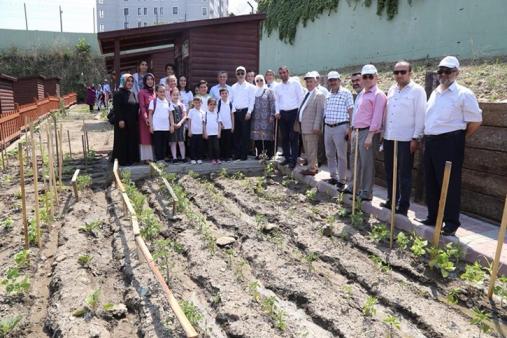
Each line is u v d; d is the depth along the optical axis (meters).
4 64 38.91
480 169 6.16
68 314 3.95
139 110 9.05
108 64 22.17
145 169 8.84
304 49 21.58
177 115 9.23
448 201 5.38
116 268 4.98
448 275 4.70
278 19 23.69
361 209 6.66
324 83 9.93
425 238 5.55
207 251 5.35
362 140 6.55
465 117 5.21
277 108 8.88
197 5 74.19
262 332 3.74
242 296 4.32
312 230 6.08
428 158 5.50
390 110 5.99
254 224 6.41
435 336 3.78
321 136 9.38
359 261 5.11
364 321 3.96
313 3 20.42
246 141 9.63
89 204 7.17
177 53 13.79
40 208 6.91
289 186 8.29
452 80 5.24
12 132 13.44
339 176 7.49
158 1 73.94
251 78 10.42
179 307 3.73
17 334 3.81
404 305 4.18
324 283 4.65
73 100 35.88
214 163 9.29
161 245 5.28
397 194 6.27
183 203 6.92
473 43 12.37
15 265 5.00
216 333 3.80
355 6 17.64
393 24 15.66
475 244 5.15
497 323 3.96
